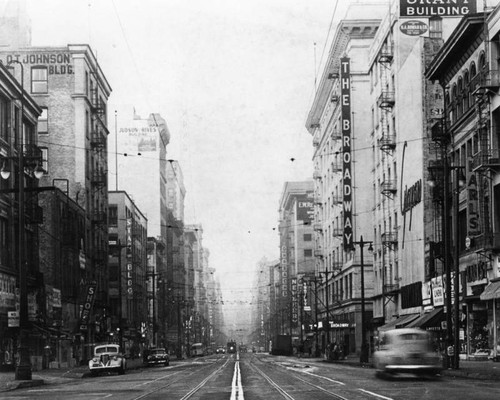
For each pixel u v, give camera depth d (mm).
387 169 71125
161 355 69312
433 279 53531
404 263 63938
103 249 79250
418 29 63875
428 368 31812
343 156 82562
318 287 116688
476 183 45594
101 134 81312
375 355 34312
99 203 79750
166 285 135125
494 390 23484
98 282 77000
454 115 51750
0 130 49750
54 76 72250
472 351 47219
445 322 42156
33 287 52750
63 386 33531
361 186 82625
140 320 102000
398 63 64938
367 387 26391
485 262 44781
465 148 49750
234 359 91875
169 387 30141
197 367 60719
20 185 36000
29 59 72188
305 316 123625
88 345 66438
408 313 61938
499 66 43594
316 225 116438
